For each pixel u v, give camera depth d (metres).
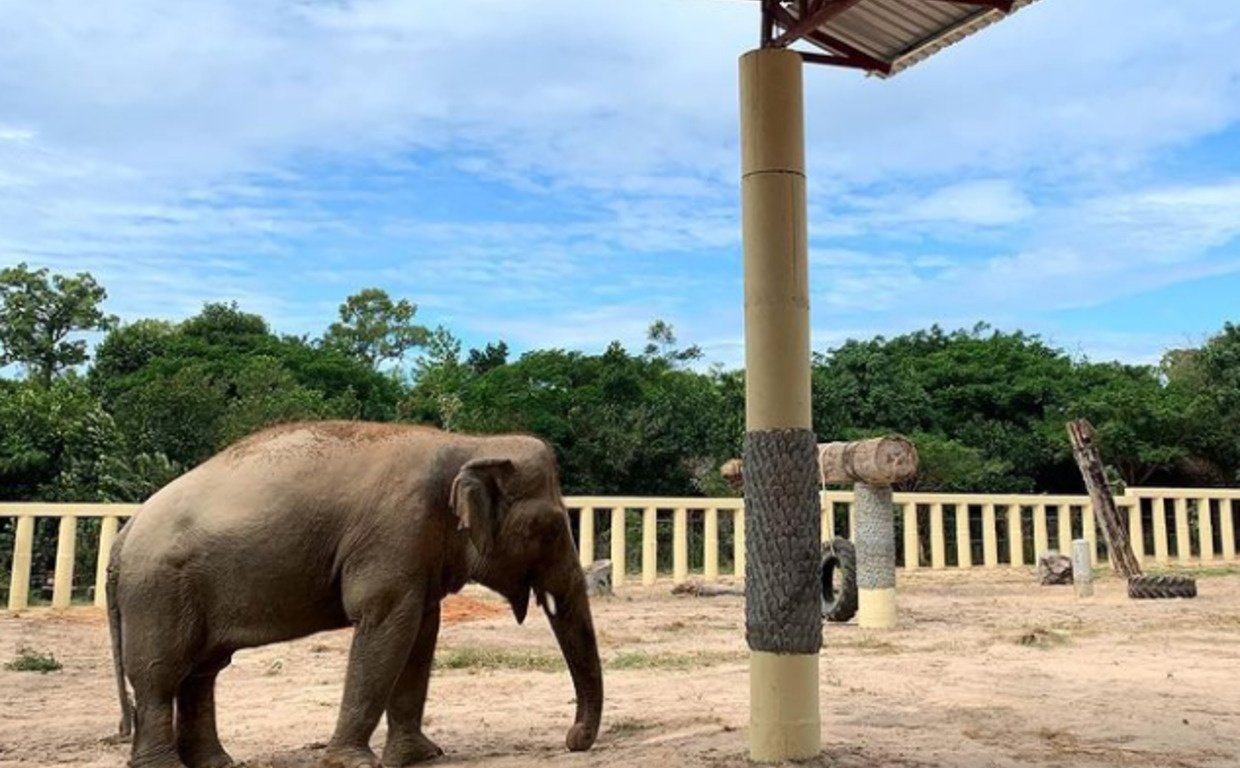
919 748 6.12
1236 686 8.61
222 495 5.89
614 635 13.10
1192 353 39.69
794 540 5.68
